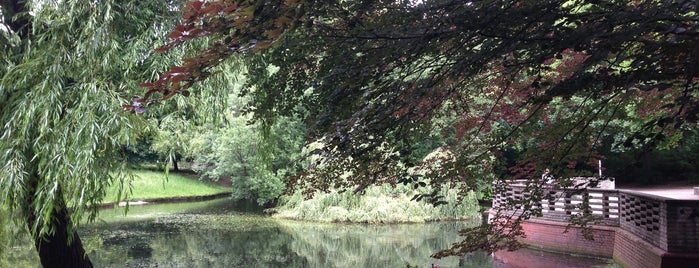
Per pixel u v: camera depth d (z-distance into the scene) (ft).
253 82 13.88
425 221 53.01
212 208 67.36
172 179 87.71
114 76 16.63
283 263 34.35
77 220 15.14
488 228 13.07
